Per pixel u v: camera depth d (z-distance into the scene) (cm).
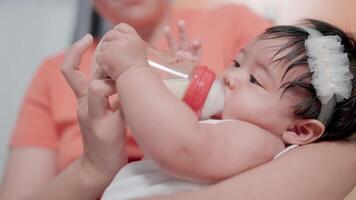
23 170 122
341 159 69
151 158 62
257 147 67
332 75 72
